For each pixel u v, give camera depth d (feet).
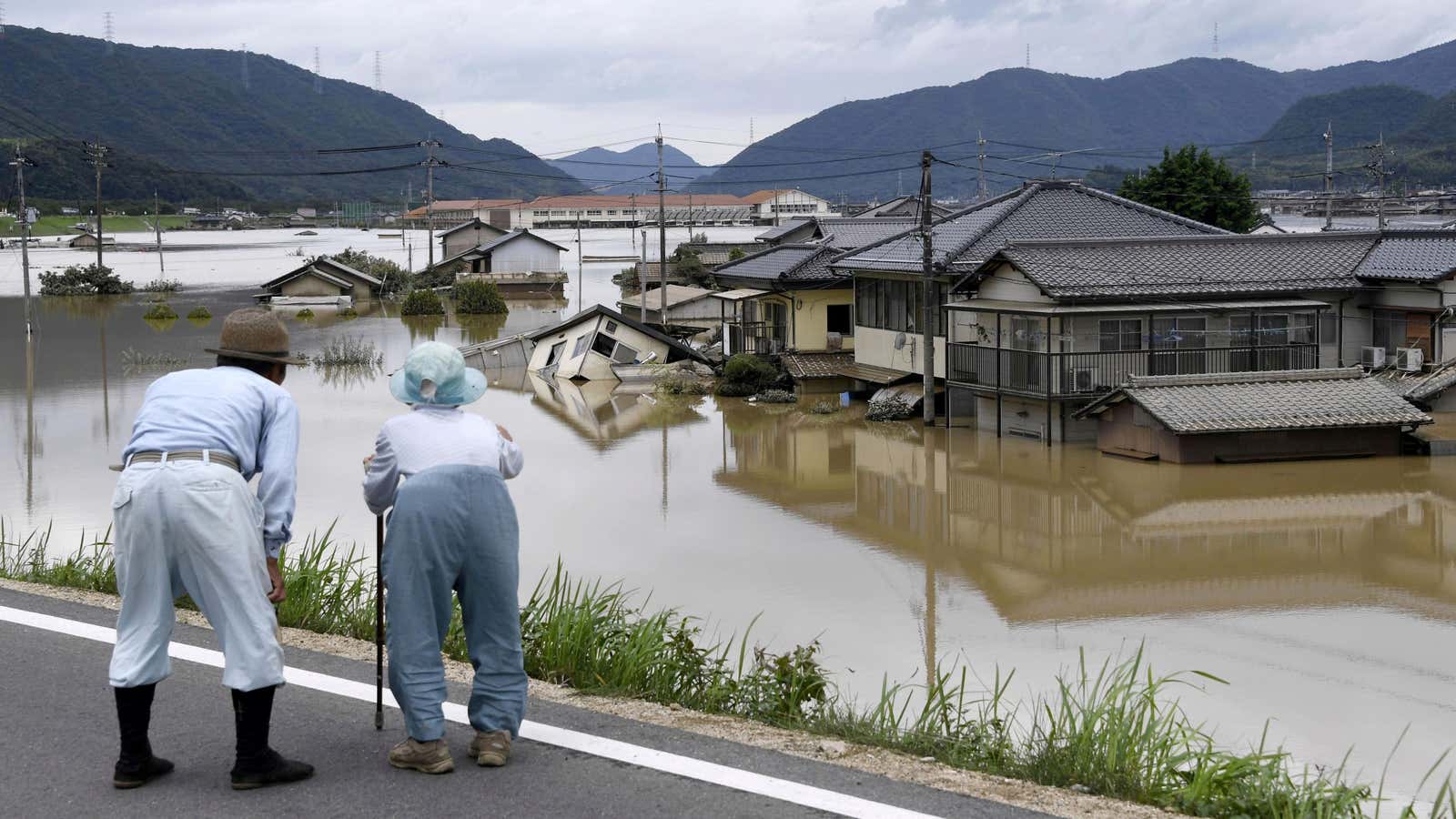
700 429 82.79
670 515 55.57
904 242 92.43
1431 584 43.50
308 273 193.47
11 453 69.21
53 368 109.40
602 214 487.20
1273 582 43.98
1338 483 60.64
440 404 14.12
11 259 284.20
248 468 13.51
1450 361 73.77
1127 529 52.60
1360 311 80.18
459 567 13.74
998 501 58.49
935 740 16.80
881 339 92.79
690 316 151.33
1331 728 29.63
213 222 492.95
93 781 13.61
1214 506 56.39
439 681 13.78
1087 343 73.00
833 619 39.34
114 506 13.12
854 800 13.03
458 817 12.59
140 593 13.14
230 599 13.03
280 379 14.52
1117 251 77.15
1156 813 13.30
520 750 14.56
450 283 227.20
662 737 15.03
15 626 19.99
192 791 13.33
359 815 12.65
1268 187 383.65
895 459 70.28
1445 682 33.09
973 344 78.84
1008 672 33.83
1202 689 32.42
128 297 196.34
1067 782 14.92
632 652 19.72
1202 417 65.05
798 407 93.25
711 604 40.93
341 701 16.38
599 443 76.64
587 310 113.39
